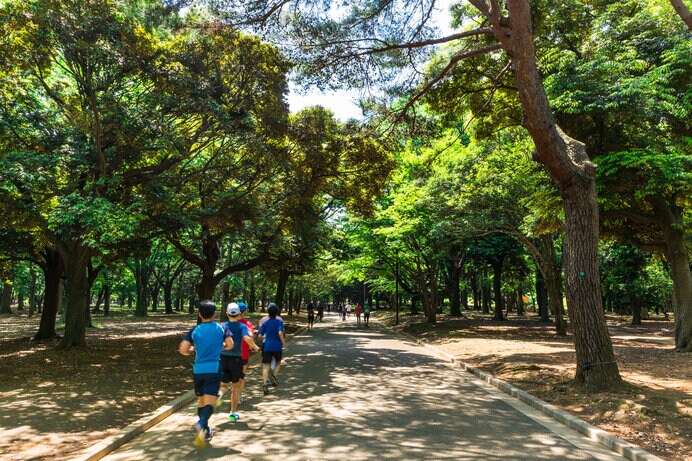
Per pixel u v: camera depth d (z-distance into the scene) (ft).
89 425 20.92
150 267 157.58
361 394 29.14
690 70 40.34
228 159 51.06
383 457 16.76
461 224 71.97
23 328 95.50
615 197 41.29
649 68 42.14
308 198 58.49
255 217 50.67
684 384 29.01
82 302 54.13
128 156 43.19
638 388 27.20
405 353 54.49
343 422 21.95
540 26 43.34
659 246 55.93
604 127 41.68
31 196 39.99
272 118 45.21
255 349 23.27
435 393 29.71
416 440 18.97
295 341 71.51
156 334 79.61
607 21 44.19
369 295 245.86
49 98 48.93
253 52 42.96
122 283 193.06
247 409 24.98
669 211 49.52
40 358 45.19
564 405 24.79
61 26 35.70
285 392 29.89
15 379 33.40
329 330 101.91
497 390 31.12
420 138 46.37
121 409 24.07
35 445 17.97
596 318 28.30
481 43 44.73
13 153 36.50
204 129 45.14
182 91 40.68
